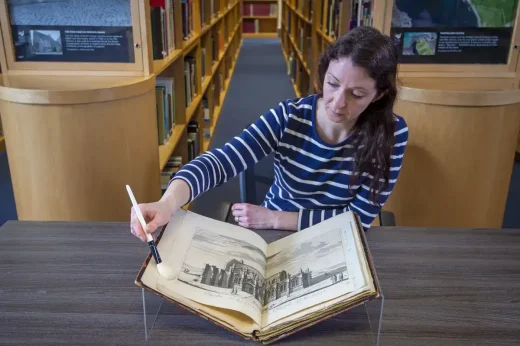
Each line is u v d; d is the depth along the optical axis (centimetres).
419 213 194
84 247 98
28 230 104
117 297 81
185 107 272
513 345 72
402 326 75
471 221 195
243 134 119
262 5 1045
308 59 469
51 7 172
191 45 289
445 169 185
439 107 176
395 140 116
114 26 174
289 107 119
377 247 100
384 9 188
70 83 166
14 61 178
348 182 119
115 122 163
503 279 90
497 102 175
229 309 72
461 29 193
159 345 70
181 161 254
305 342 71
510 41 196
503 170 192
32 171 164
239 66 750
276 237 104
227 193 300
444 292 85
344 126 113
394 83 102
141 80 172
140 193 182
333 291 72
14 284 85
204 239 87
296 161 121
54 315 76
